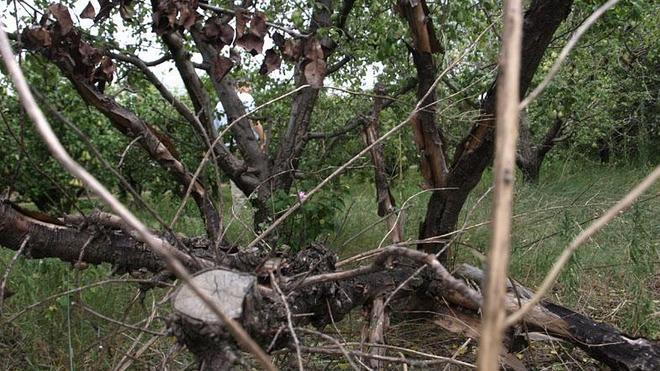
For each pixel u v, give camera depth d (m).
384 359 2.11
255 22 3.21
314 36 3.31
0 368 2.87
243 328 1.56
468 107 4.85
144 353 2.71
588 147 10.39
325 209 3.88
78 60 3.12
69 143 4.73
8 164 4.06
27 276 3.33
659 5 6.56
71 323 3.18
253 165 4.33
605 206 5.77
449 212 3.69
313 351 1.93
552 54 5.42
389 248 1.63
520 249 4.61
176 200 5.71
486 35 4.79
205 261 2.33
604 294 4.31
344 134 5.03
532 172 8.72
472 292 1.33
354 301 2.75
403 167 5.51
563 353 3.43
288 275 2.41
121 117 3.25
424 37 3.43
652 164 9.94
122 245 2.42
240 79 5.02
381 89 4.05
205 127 4.14
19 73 0.68
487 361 0.54
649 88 10.02
